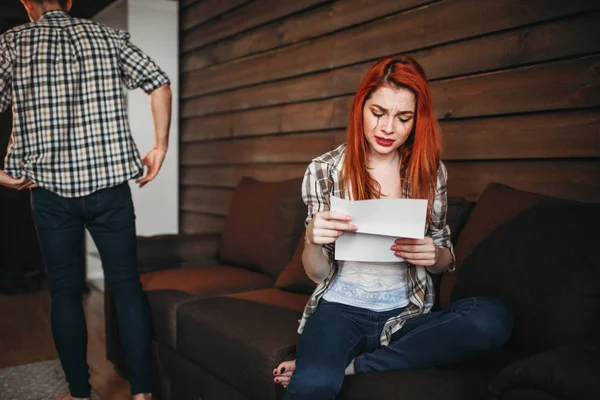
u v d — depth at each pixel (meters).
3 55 1.83
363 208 1.25
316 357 1.28
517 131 1.87
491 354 1.39
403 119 1.38
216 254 2.88
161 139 2.09
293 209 2.39
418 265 1.41
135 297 2.04
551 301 1.29
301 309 1.88
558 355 0.99
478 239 1.57
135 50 1.99
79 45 1.88
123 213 1.97
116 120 1.93
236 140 3.35
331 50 2.59
